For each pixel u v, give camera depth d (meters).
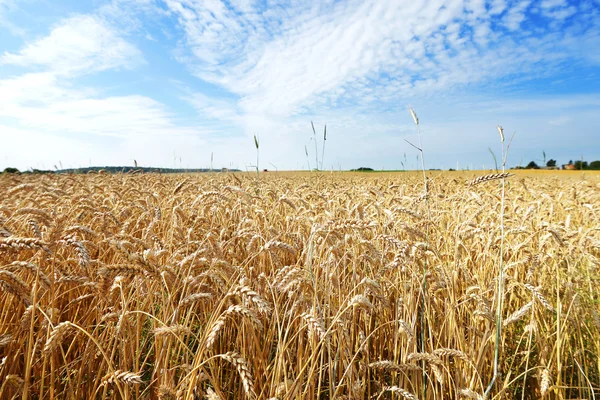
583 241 1.35
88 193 2.25
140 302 1.09
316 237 1.19
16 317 1.08
